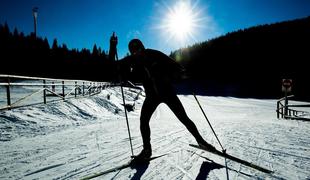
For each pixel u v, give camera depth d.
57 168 2.46
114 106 16.80
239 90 70.19
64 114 9.45
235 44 109.25
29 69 77.12
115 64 2.98
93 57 89.44
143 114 2.70
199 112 24.08
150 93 2.63
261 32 110.31
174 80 2.72
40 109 8.86
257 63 92.75
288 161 2.72
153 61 2.62
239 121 8.54
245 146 3.54
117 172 2.32
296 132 5.14
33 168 2.47
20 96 14.66
